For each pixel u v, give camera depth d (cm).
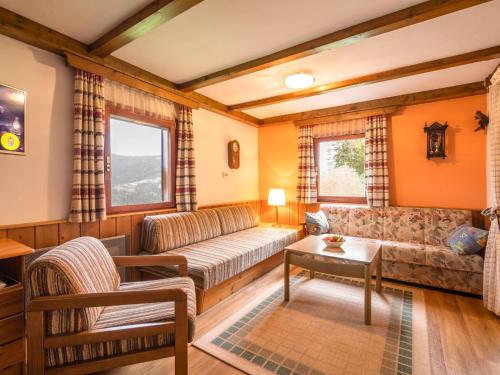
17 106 194
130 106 272
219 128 402
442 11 168
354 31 194
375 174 372
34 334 124
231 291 276
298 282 310
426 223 335
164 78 293
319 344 191
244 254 281
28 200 202
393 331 207
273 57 236
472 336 200
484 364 170
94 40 215
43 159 210
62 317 129
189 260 250
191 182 334
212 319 227
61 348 129
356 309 243
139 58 246
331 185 434
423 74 287
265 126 491
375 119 375
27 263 196
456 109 334
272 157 485
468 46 226
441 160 346
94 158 233
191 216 321
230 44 221
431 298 267
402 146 369
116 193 274
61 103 220
